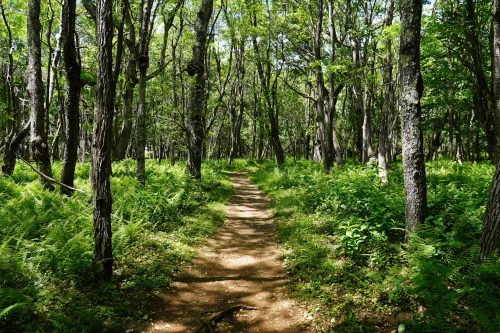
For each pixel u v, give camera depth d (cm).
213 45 2584
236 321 536
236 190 1819
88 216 837
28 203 930
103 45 571
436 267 464
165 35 1852
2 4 1759
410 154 648
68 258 615
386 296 529
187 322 530
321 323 502
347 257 697
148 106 1791
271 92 2845
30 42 1148
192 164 1608
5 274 550
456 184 1205
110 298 563
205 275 712
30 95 1159
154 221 965
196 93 1595
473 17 1516
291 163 2819
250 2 2269
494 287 444
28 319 479
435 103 2214
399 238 725
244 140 5425
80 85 1049
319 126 1827
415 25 622
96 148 596
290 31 2336
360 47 2206
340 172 1680
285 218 1089
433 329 418
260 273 723
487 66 1828
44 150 1179
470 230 645
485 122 1738
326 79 2122
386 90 1534
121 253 729
